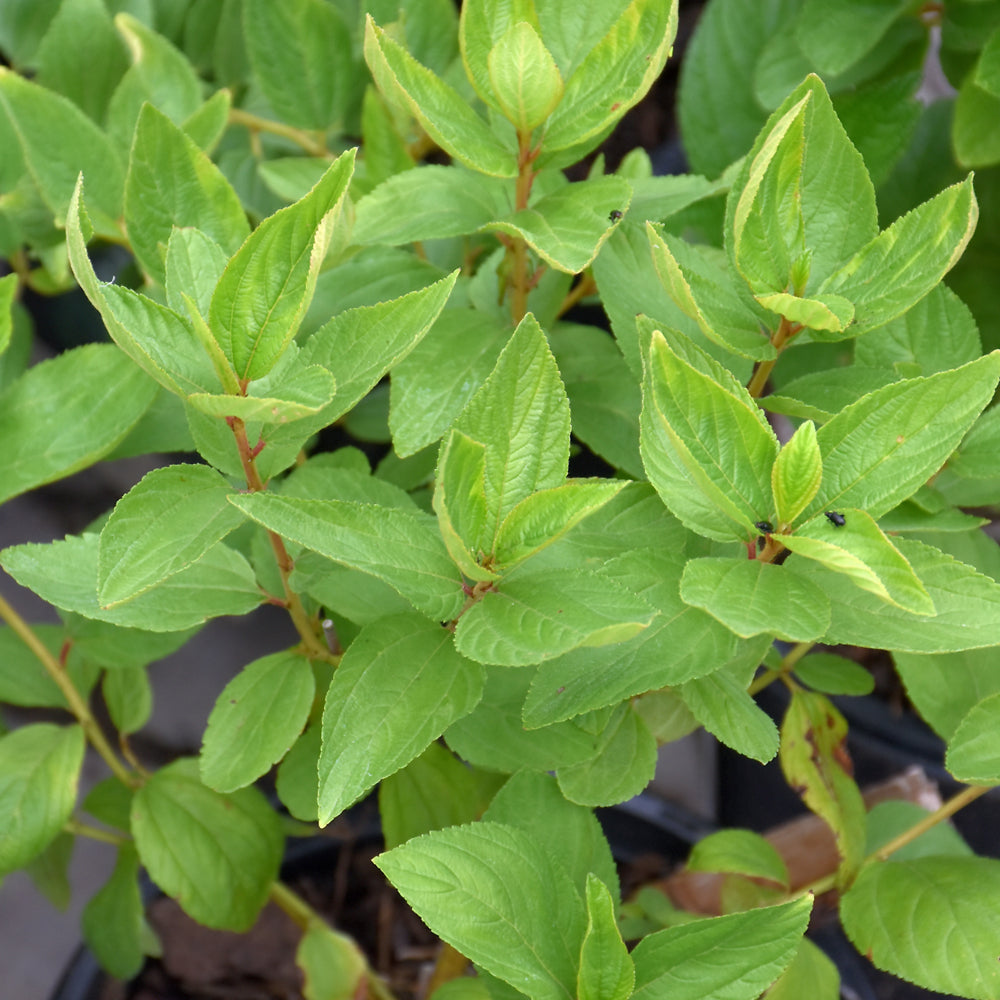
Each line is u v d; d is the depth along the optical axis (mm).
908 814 381
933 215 250
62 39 410
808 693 347
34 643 346
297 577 269
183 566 222
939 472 312
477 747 274
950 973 274
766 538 238
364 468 333
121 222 352
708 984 235
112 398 308
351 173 206
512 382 224
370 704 234
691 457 220
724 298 270
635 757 284
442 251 390
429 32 410
